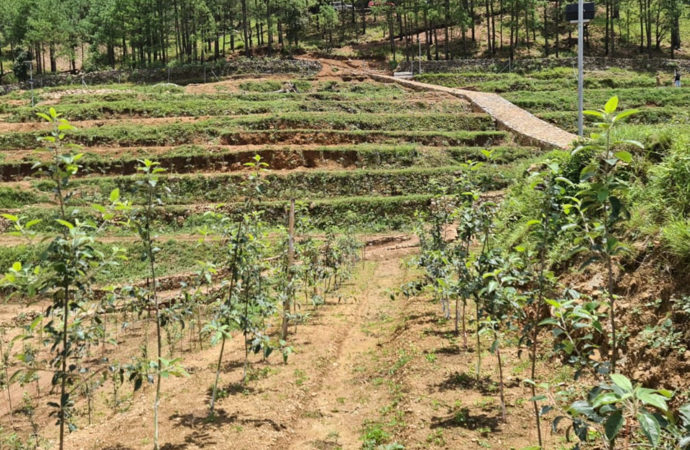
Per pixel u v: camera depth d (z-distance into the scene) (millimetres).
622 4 67312
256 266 9352
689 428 2844
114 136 38375
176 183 33562
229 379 10359
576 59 61812
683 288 6977
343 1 94625
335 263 18422
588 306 4234
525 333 6383
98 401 11133
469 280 7906
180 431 7895
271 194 34000
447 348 10484
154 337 15883
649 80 53062
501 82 55688
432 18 71812
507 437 6723
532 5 67375
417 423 7559
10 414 11211
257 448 7258
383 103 47031
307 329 14094
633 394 2631
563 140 34281
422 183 34375
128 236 27781
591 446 5938
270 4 78438
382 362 10977
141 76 66000
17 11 74188
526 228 12188
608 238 4148
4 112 44375
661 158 9914
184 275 23031
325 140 39000
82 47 81625
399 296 16953
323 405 9188
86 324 16125
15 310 20719
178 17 78188
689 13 75000
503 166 34125
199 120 41438
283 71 65688
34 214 29250
